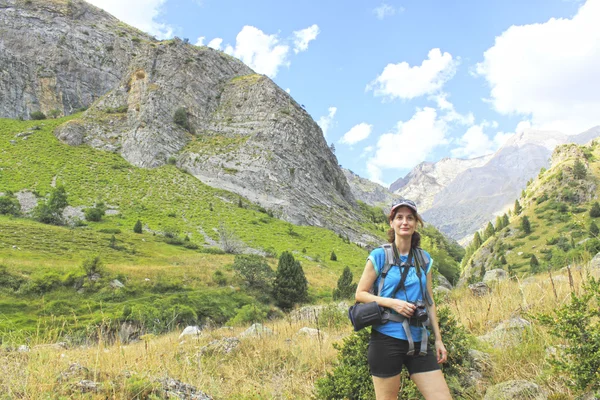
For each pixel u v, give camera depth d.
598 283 3.83
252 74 151.75
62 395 4.03
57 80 145.75
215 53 153.75
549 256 76.56
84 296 31.78
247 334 11.22
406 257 3.44
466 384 4.80
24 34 149.75
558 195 133.12
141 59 133.50
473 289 11.32
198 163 105.62
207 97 134.62
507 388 4.25
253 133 118.31
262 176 103.75
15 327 21.92
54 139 107.44
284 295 39.94
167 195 88.00
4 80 138.75
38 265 34.81
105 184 87.81
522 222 122.31
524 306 6.62
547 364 4.52
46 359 5.14
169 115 120.31
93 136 111.44
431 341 4.43
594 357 3.52
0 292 29.09
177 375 6.12
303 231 86.38
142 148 105.88
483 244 136.38
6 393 4.01
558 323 3.90
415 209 3.43
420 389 3.16
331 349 8.27
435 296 5.27
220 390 5.89
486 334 6.58
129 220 71.12
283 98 136.00
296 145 120.62
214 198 91.25
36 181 82.38
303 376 6.96
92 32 162.88
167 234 64.62
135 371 5.06
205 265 46.41
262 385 6.51
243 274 41.75
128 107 123.38
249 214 86.94
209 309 33.38
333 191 123.25
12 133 108.12
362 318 3.20
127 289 34.28
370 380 4.68
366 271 3.45
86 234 54.19
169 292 35.97
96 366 4.83
